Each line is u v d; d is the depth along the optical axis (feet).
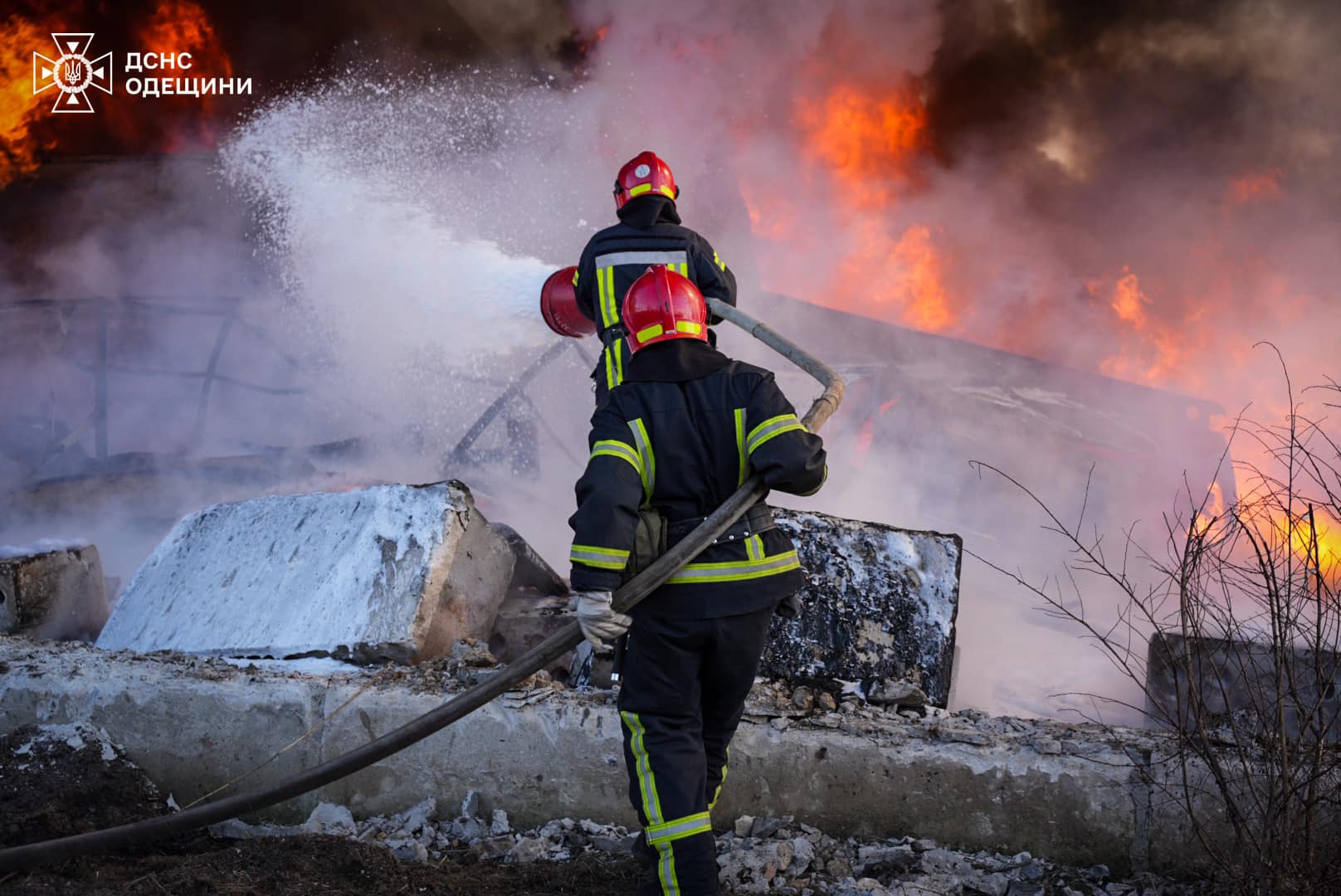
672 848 7.73
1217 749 8.77
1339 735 8.50
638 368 8.39
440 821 9.89
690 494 8.07
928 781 9.33
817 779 9.52
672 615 7.96
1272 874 7.79
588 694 10.11
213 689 10.21
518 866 9.07
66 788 9.45
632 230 10.22
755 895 8.54
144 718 10.25
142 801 9.74
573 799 9.75
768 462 7.85
